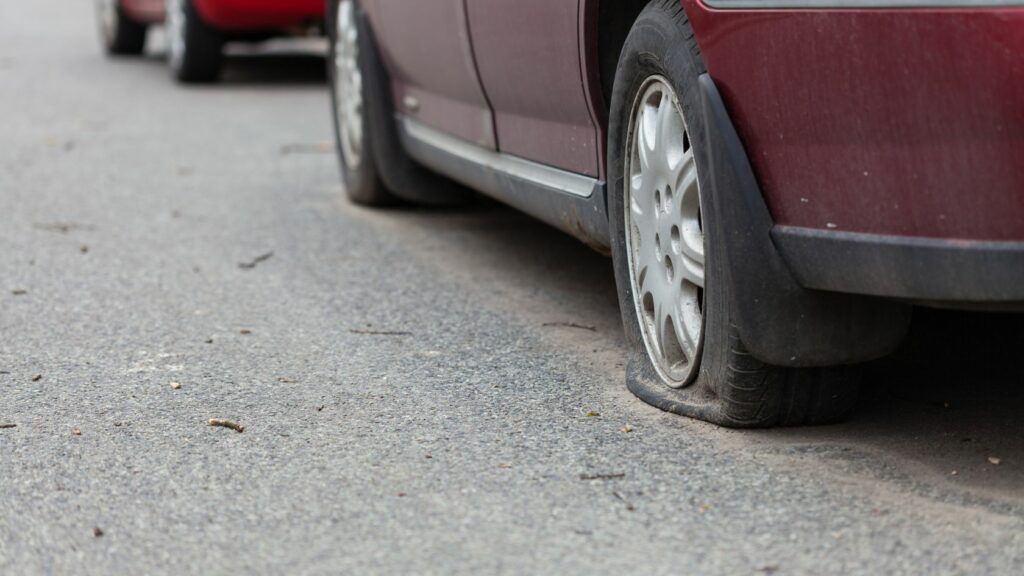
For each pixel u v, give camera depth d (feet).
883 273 10.31
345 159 24.04
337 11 24.03
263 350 15.29
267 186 25.88
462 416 12.80
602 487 10.94
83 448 12.12
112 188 25.61
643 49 12.41
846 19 9.97
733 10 10.68
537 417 12.72
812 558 9.55
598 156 14.02
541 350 15.12
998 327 15.19
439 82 18.54
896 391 13.17
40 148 30.19
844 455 11.49
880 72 9.91
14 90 40.81
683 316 12.50
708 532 10.03
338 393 13.62
